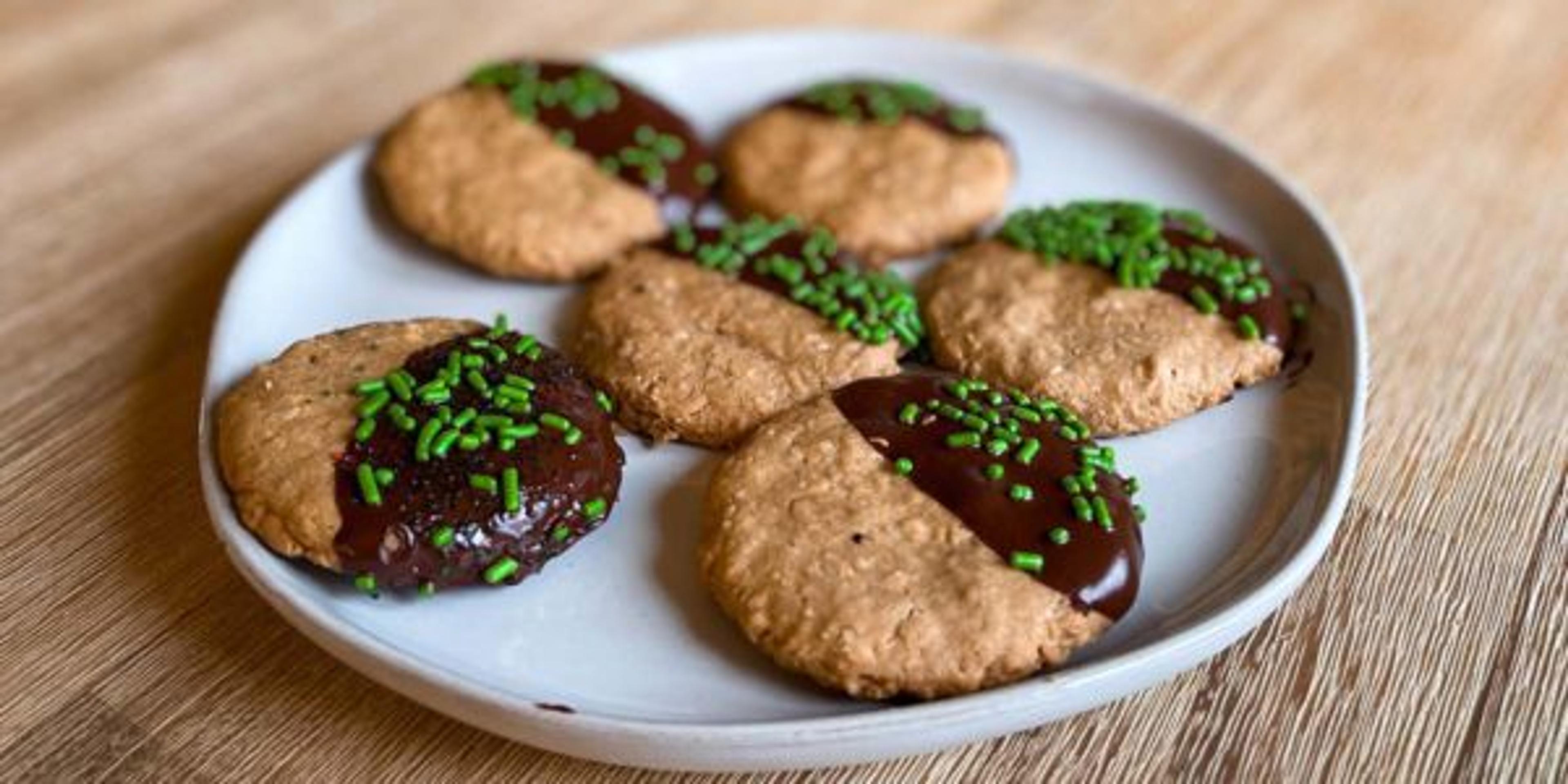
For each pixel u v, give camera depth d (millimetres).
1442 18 443
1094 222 344
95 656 282
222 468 289
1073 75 390
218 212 371
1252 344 320
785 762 259
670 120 377
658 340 321
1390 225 369
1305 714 274
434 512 276
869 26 442
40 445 316
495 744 273
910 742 257
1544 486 307
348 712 276
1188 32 439
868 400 302
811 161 369
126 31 432
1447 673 278
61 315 343
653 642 279
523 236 344
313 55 426
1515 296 349
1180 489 304
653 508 302
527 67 386
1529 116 405
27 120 396
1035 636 266
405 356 305
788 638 268
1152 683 267
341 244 353
